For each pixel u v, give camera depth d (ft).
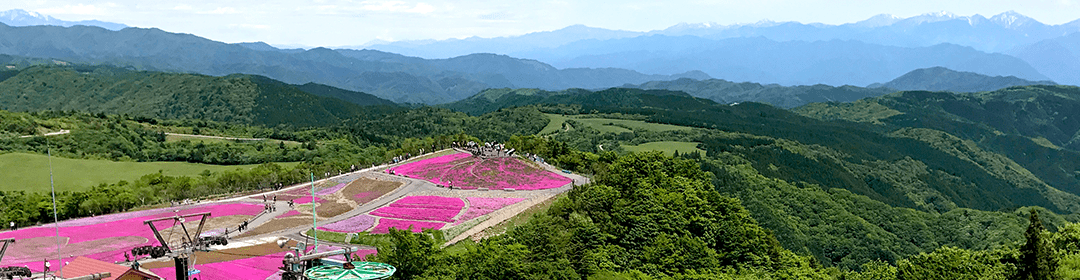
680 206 411.95
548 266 264.52
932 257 403.54
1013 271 342.64
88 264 236.22
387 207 416.46
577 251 299.38
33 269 273.95
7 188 621.72
